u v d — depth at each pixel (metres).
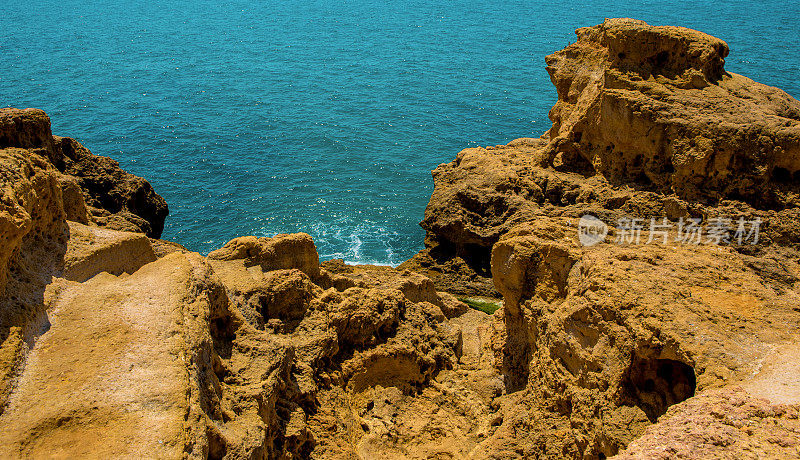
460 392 21.67
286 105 82.25
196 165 61.19
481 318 27.73
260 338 17.70
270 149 65.81
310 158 63.38
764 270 21.22
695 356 15.59
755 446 12.70
